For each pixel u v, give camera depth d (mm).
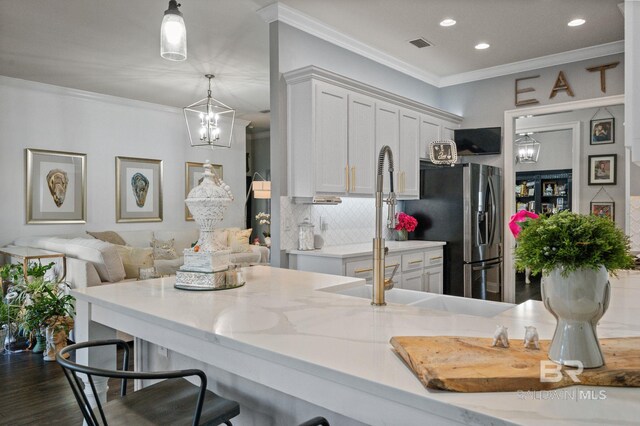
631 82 1185
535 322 1376
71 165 5711
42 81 5328
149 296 1780
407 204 4773
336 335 1235
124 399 1479
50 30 3814
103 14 3506
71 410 2654
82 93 5762
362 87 3873
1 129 5113
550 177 8031
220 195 1903
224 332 1269
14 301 3801
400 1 3420
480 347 1038
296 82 3551
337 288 2029
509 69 4961
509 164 5004
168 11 1969
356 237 4398
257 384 1581
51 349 3506
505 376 849
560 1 3428
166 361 1979
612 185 5707
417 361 940
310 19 3703
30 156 5336
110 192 6113
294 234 3725
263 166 9172
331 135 3621
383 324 1343
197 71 4969
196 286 1911
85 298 1830
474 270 4414
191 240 6691
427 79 5273
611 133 5734
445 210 4480
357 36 4113
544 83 4773
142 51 4324
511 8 3543
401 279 3881
